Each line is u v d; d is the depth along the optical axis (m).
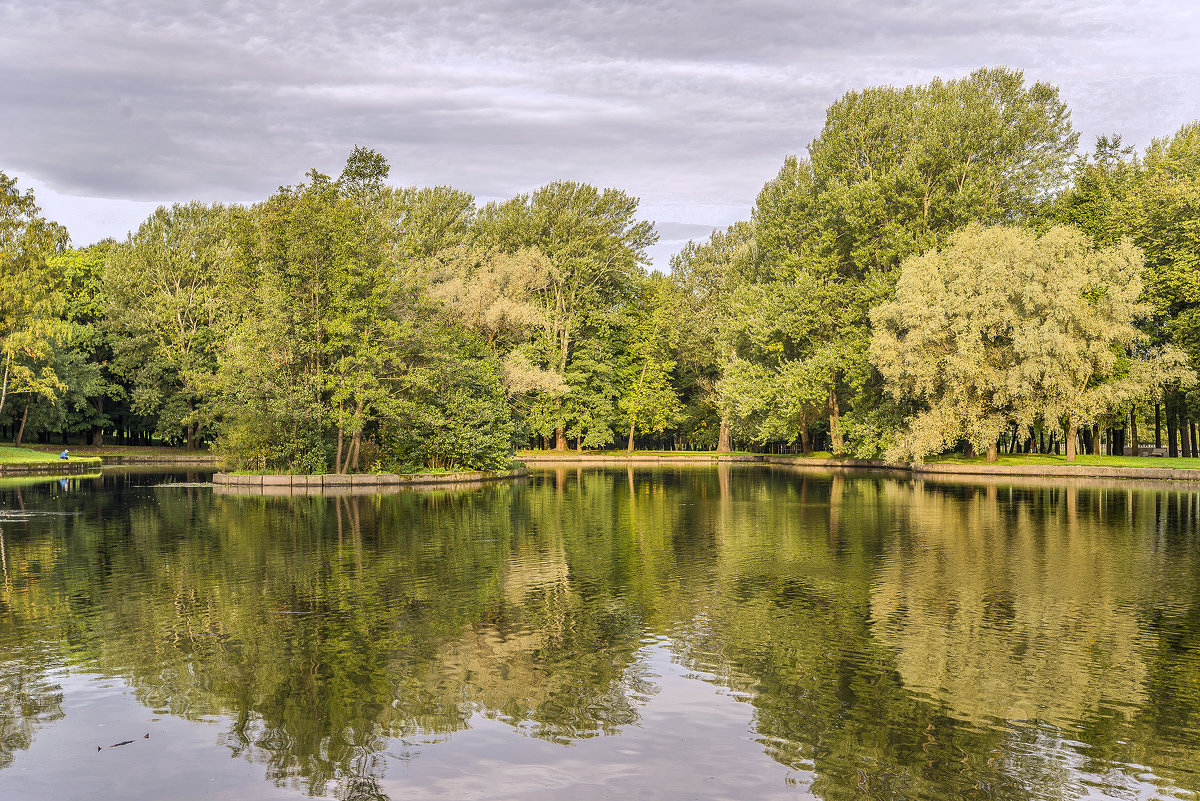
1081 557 20.16
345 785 8.18
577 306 83.94
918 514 29.70
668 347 93.06
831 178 67.19
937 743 9.10
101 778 8.30
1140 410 62.47
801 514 29.89
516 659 11.95
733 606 15.12
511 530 25.38
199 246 79.94
